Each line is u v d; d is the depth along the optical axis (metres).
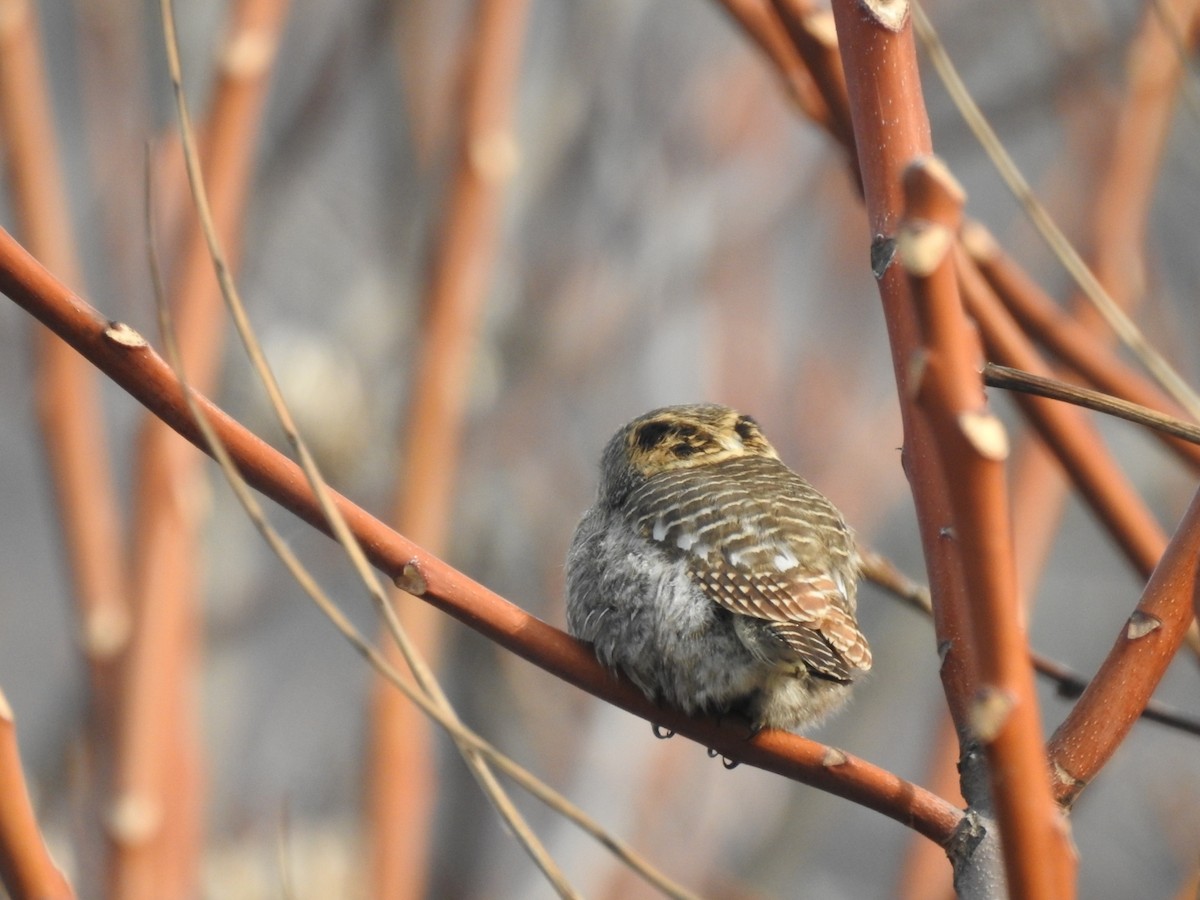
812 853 15.52
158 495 8.36
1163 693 15.85
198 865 8.18
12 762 4.90
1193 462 7.57
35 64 9.02
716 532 7.11
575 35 13.14
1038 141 15.34
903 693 14.12
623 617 6.98
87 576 8.27
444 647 12.39
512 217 12.77
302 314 12.91
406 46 12.23
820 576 7.04
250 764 13.36
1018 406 7.16
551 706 12.36
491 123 9.91
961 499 4.02
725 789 12.07
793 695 6.83
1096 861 14.82
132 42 11.47
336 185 13.20
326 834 11.80
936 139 12.35
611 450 8.35
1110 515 7.13
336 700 14.76
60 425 8.38
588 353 12.84
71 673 10.26
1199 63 8.52
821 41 6.45
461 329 9.66
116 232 11.23
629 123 13.23
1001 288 7.56
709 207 13.34
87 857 8.31
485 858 11.72
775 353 13.73
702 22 13.67
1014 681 4.13
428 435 9.48
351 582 14.52
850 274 14.10
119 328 5.32
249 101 8.74
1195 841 14.53
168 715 8.19
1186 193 12.20
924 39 6.05
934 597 5.50
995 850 5.25
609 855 11.06
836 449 13.25
